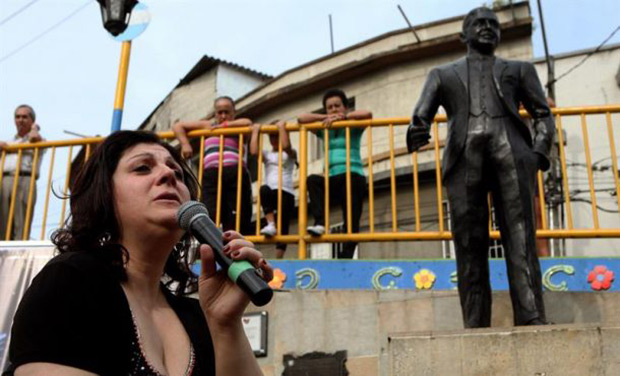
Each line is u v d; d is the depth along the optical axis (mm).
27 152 9234
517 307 5414
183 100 28359
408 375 4867
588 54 19000
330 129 8211
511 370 4727
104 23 8758
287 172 8641
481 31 6059
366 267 7027
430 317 6180
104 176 2396
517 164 5676
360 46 22734
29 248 5914
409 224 18031
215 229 2279
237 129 8203
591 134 18156
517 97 6031
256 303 2127
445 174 5848
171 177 2402
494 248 11750
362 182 8227
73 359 1909
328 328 6301
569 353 4680
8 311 5684
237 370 2227
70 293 1980
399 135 20547
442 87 5992
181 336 2236
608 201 17438
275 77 24312
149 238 2324
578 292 6207
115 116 8500
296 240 7625
